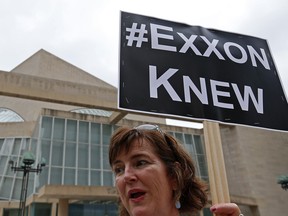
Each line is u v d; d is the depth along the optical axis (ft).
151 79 7.79
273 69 9.37
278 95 8.87
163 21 9.04
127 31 8.48
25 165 51.72
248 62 9.16
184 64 8.37
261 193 67.41
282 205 68.69
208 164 9.49
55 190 46.11
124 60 7.93
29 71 109.40
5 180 74.84
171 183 5.01
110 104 51.65
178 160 5.35
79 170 60.75
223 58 8.93
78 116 67.26
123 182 4.69
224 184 9.09
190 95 7.86
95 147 65.00
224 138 75.10
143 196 4.52
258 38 9.87
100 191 48.88
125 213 5.37
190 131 76.38
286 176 64.80
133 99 7.37
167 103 7.55
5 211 69.56
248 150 71.92
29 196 59.31
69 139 63.67
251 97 8.48
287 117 8.59
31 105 102.17
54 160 59.82
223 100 8.15
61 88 48.60
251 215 66.03
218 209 4.37
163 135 5.37
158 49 8.41
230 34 9.60
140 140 5.04
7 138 81.82
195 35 9.08
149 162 4.80
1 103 108.78
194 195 5.38
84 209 58.08
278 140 78.74
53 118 64.85
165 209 4.64
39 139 60.85
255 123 8.13
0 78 44.27
